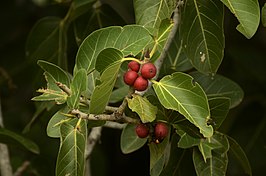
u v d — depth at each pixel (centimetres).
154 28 145
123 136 162
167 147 154
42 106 178
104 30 138
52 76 141
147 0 148
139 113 131
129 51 136
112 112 137
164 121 139
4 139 173
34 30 185
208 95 166
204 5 149
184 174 158
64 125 134
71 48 188
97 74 141
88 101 137
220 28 149
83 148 133
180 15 154
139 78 131
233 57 211
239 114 207
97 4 179
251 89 209
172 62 169
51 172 212
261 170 205
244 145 206
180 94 133
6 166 188
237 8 138
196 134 144
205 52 150
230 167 204
